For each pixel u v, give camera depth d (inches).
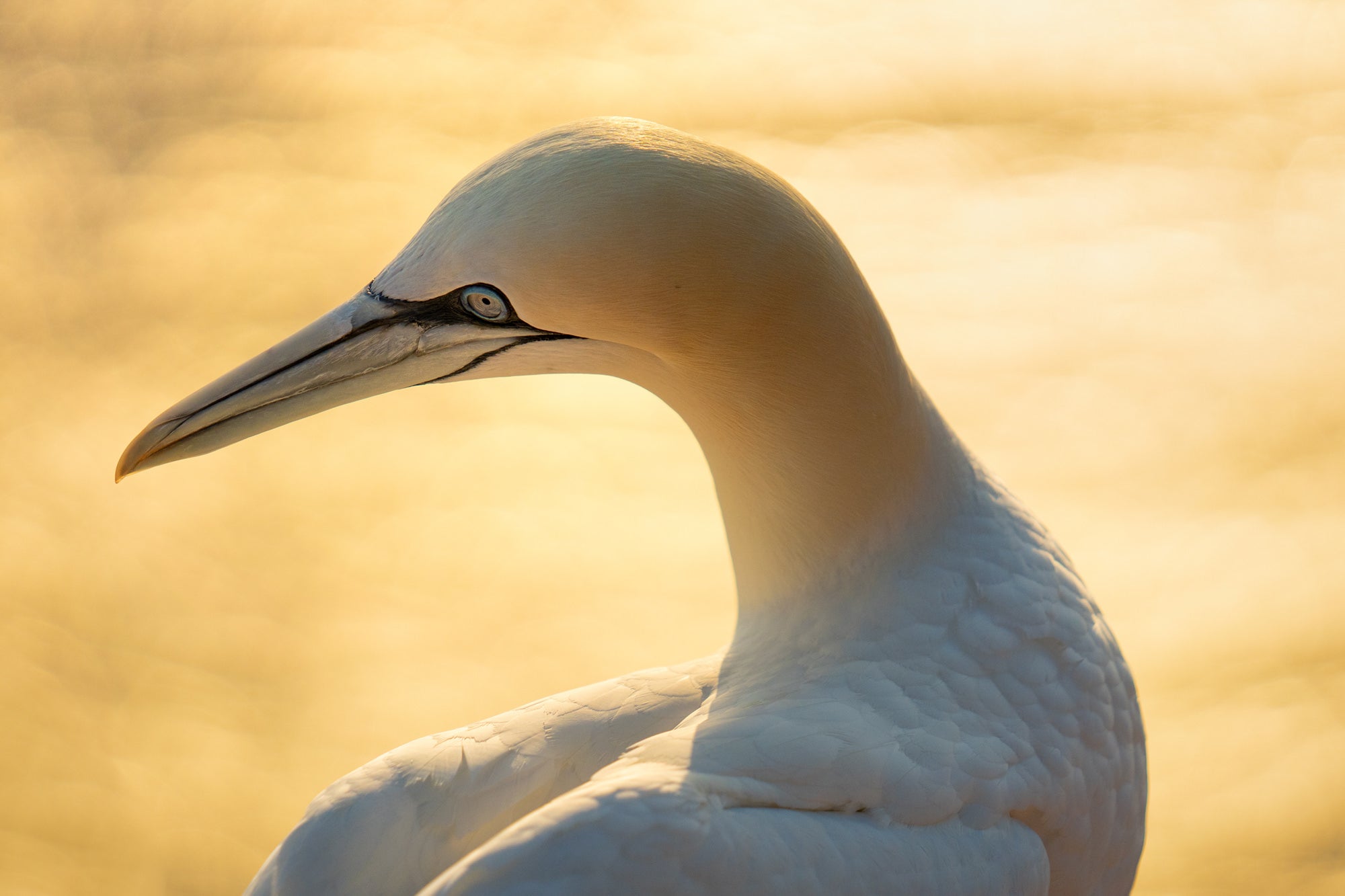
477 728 190.1
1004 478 661.3
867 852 167.6
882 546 195.0
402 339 199.0
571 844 152.6
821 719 178.2
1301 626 574.2
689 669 201.2
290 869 173.0
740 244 180.4
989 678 190.1
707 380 189.6
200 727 542.9
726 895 156.2
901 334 770.2
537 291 184.9
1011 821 183.8
